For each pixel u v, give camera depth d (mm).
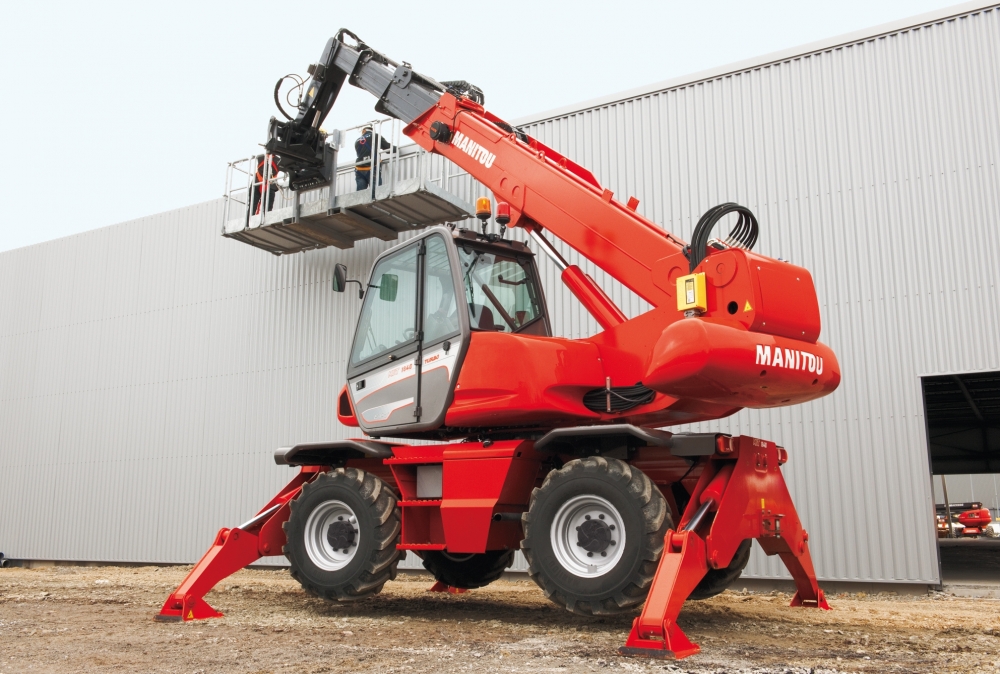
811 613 6746
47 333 16609
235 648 5094
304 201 13312
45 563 15555
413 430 6793
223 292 14414
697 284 5320
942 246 9219
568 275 6539
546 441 5906
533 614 6727
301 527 7027
